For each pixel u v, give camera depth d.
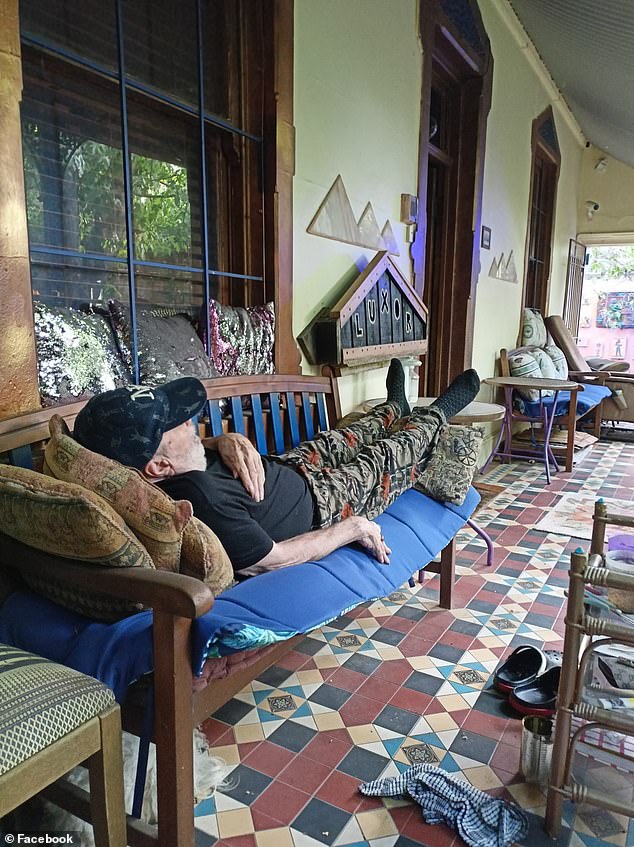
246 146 2.35
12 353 1.41
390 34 3.06
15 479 1.14
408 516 2.06
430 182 4.38
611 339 9.53
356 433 2.24
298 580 1.43
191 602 0.97
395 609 2.35
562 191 6.82
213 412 1.97
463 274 4.39
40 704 0.92
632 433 6.07
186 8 2.13
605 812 1.37
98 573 1.07
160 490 1.18
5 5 1.34
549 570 2.76
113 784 1.03
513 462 4.98
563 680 1.26
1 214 1.36
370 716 1.70
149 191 2.08
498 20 4.39
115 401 1.30
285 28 2.29
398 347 3.12
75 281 1.86
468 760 1.53
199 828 1.32
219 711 1.72
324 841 1.29
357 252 2.97
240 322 2.23
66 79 1.78
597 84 4.79
